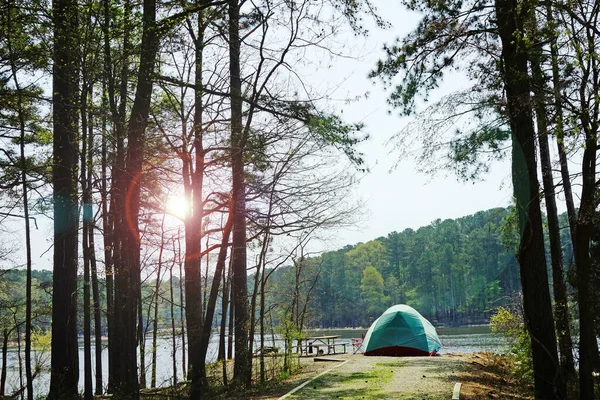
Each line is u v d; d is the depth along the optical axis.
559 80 9.04
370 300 73.44
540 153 12.28
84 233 12.66
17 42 12.03
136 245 11.98
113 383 15.83
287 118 11.31
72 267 14.12
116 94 11.93
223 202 12.42
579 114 8.16
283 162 11.85
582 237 8.66
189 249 12.23
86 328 12.44
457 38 10.93
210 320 10.77
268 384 13.75
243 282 15.55
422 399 10.16
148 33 11.32
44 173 13.77
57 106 13.13
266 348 17.80
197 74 11.99
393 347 20.20
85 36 11.41
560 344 11.45
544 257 9.96
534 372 9.91
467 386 11.64
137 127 11.48
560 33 8.97
